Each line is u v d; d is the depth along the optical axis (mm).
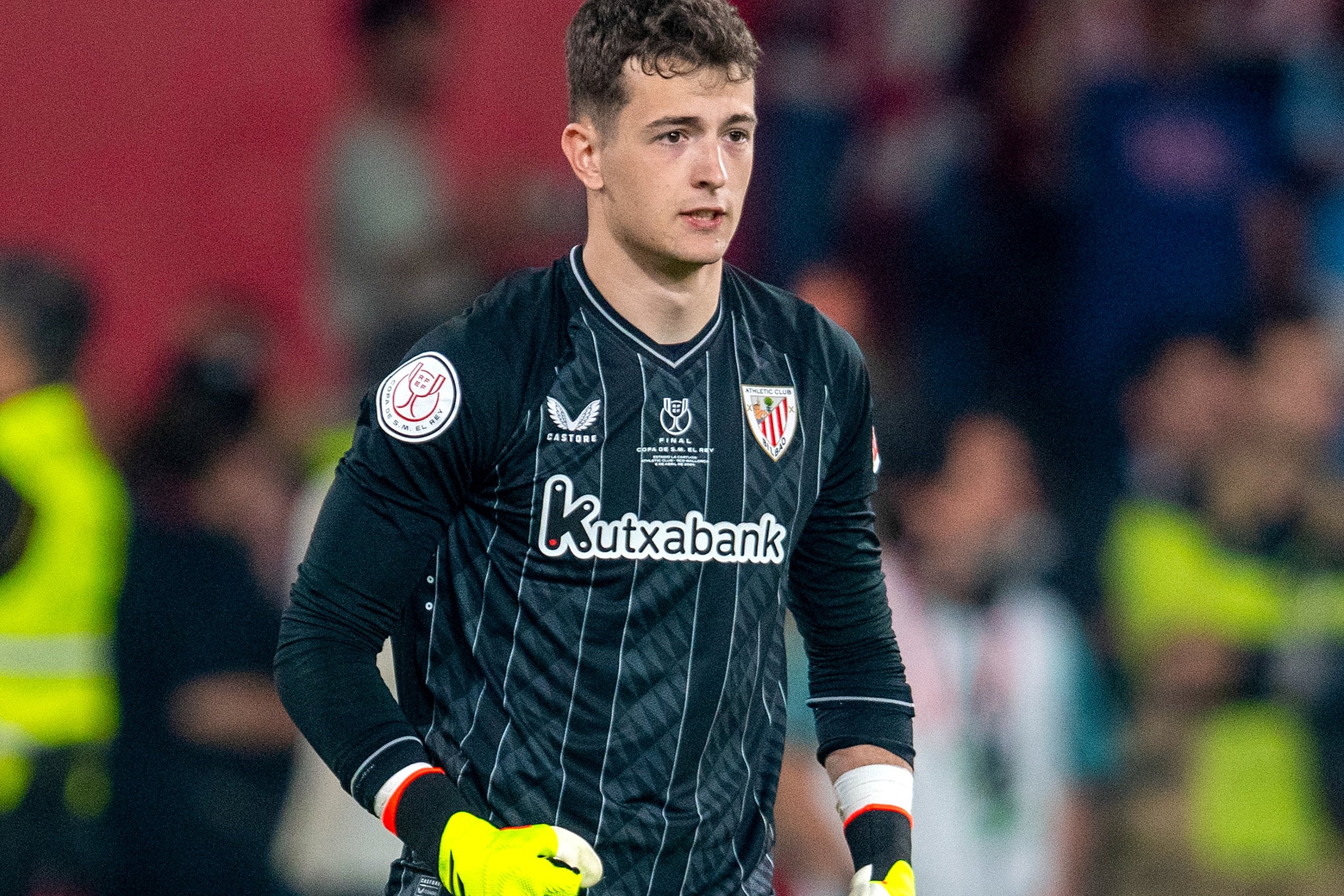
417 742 7684
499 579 7758
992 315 22547
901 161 23203
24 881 14898
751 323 8102
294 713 7727
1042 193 22766
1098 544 18438
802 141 23250
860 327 20172
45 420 15023
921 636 14469
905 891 8172
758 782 8195
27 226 21781
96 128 21969
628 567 7703
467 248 21031
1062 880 14844
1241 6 23500
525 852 7285
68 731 14992
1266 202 22406
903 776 8594
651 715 7762
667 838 7855
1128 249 22047
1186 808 17297
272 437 16344
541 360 7730
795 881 13797
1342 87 23188
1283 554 18109
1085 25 23375
